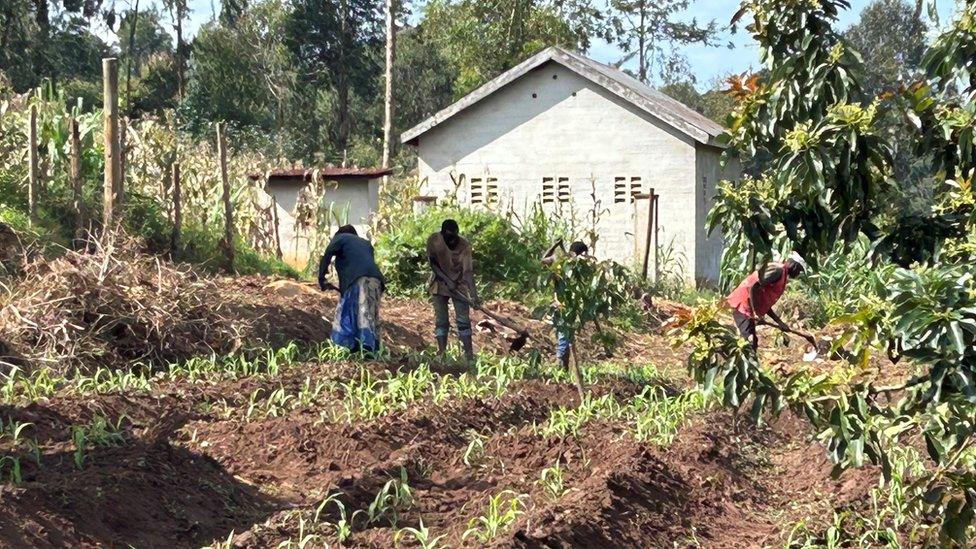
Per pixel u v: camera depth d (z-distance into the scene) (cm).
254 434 806
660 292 2164
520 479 780
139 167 1677
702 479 843
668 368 1449
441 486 754
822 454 934
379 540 618
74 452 672
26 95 1554
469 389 1015
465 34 4125
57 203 1376
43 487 578
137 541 578
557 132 2491
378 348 1147
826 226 557
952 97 573
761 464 957
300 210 1959
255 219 1925
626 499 741
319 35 5141
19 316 966
